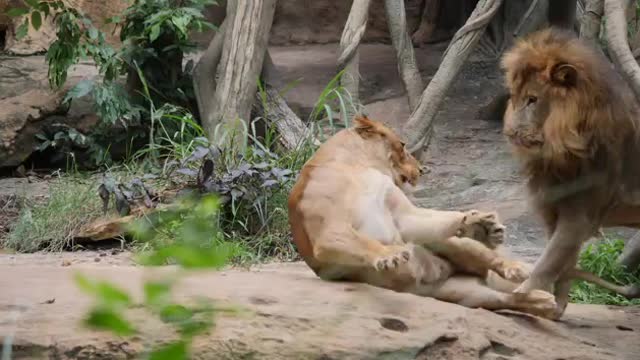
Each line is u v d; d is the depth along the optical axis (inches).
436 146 718.5
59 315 245.1
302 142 612.7
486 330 278.1
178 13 725.3
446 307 282.7
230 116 677.3
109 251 531.8
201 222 92.1
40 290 278.1
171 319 95.7
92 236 552.4
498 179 590.9
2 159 764.0
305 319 251.0
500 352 274.5
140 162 727.1
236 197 530.3
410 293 306.7
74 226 568.7
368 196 313.3
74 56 732.7
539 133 301.1
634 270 463.2
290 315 251.4
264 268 424.8
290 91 824.3
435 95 688.4
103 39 743.1
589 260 461.1
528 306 302.2
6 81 800.3
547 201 311.0
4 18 861.8
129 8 765.9
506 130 307.6
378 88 852.0
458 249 312.5
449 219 304.7
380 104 812.0
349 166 327.6
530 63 300.4
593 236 327.0
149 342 215.3
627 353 285.9
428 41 1011.3
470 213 300.2
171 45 757.9
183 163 574.2
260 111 709.9
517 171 338.6
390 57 957.2
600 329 320.5
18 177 766.5
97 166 764.0
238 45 688.4
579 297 435.2
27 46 847.7
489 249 309.1
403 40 734.5
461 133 750.5
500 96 767.1
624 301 434.3
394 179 344.2
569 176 303.1
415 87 727.1
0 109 774.5
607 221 331.6
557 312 324.8
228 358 231.3
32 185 714.2
